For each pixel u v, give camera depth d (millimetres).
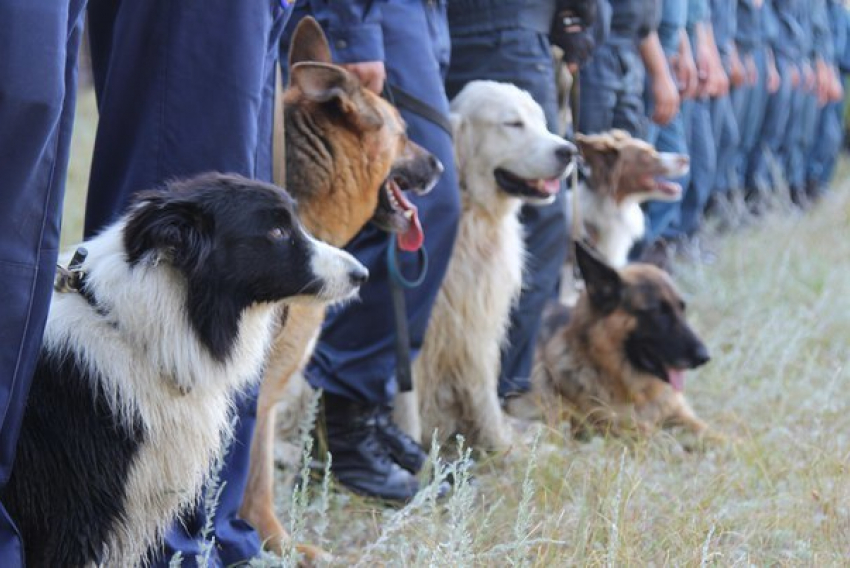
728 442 7141
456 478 4750
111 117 4660
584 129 9609
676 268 11469
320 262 4277
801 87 15039
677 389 7594
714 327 9812
